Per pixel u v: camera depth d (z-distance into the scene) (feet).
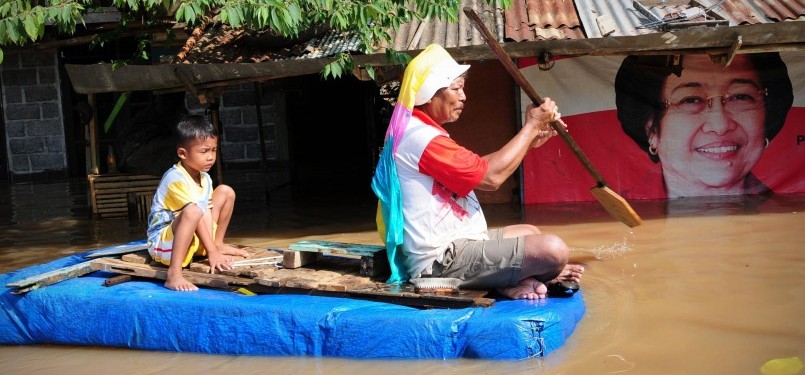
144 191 28.53
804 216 21.68
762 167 25.75
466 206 13.92
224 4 18.15
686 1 24.38
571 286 13.43
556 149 26.27
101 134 43.68
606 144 26.13
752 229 20.44
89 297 14.39
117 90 25.14
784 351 12.04
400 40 23.81
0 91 43.32
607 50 22.13
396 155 13.44
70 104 43.52
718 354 12.03
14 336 14.84
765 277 15.97
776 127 25.57
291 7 18.51
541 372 11.60
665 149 25.93
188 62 23.90
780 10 22.88
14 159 43.55
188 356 13.57
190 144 15.14
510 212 25.26
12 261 21.61
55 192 37.40
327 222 25.63
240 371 12.62
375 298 13.51
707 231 20.53
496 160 13.12
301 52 23.95
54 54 42.98
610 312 14.16
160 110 29.25
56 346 14.67
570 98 26.04
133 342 14.06
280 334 13.15
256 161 43.55
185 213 14.67
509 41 22.61
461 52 22.44
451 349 12.36
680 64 25.05
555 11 24.59
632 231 21.13
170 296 14.03
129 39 42.88
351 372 12.17
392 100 36.17
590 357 12.06
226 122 43.37
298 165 43.32
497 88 26.50
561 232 21.53
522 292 13.23
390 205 13.53
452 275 13.53
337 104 44.65
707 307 14.26
